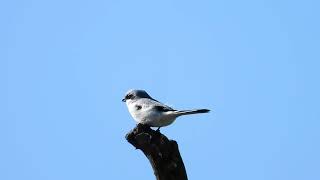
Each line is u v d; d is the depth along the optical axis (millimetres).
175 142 12898
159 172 12758
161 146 12742
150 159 12898
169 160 12742
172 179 12734
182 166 12883
